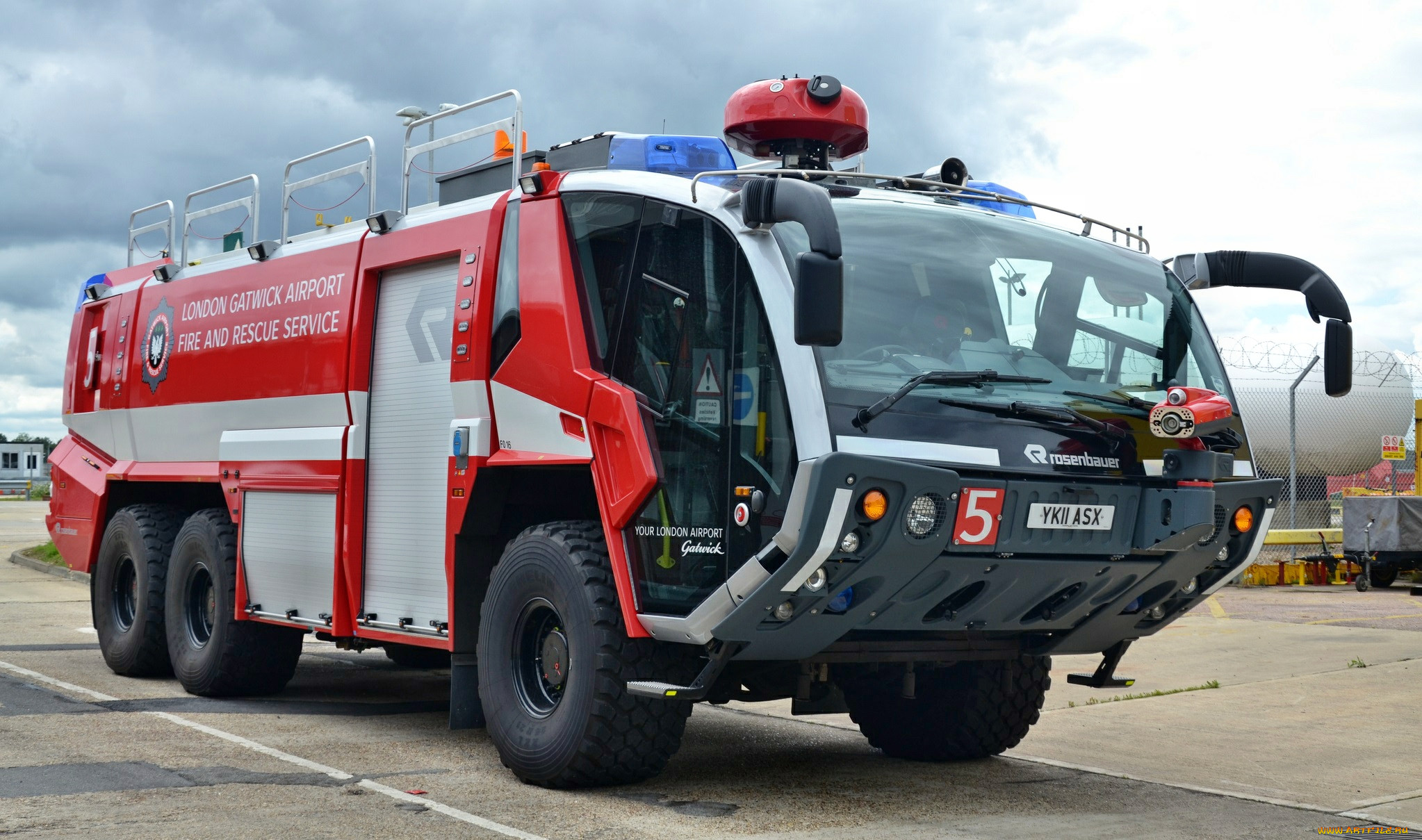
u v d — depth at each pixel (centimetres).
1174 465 545
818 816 541
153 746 662
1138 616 600
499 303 636
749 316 517
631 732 563
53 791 553
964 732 668
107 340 1011
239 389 830
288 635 836
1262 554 2012
